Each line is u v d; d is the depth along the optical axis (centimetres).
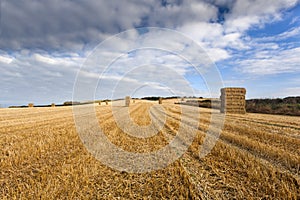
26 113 2684
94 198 474
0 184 543
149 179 576
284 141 986
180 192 490
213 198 476
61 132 1206
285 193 485
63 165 647
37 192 476
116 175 604
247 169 624
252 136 1105
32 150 810
